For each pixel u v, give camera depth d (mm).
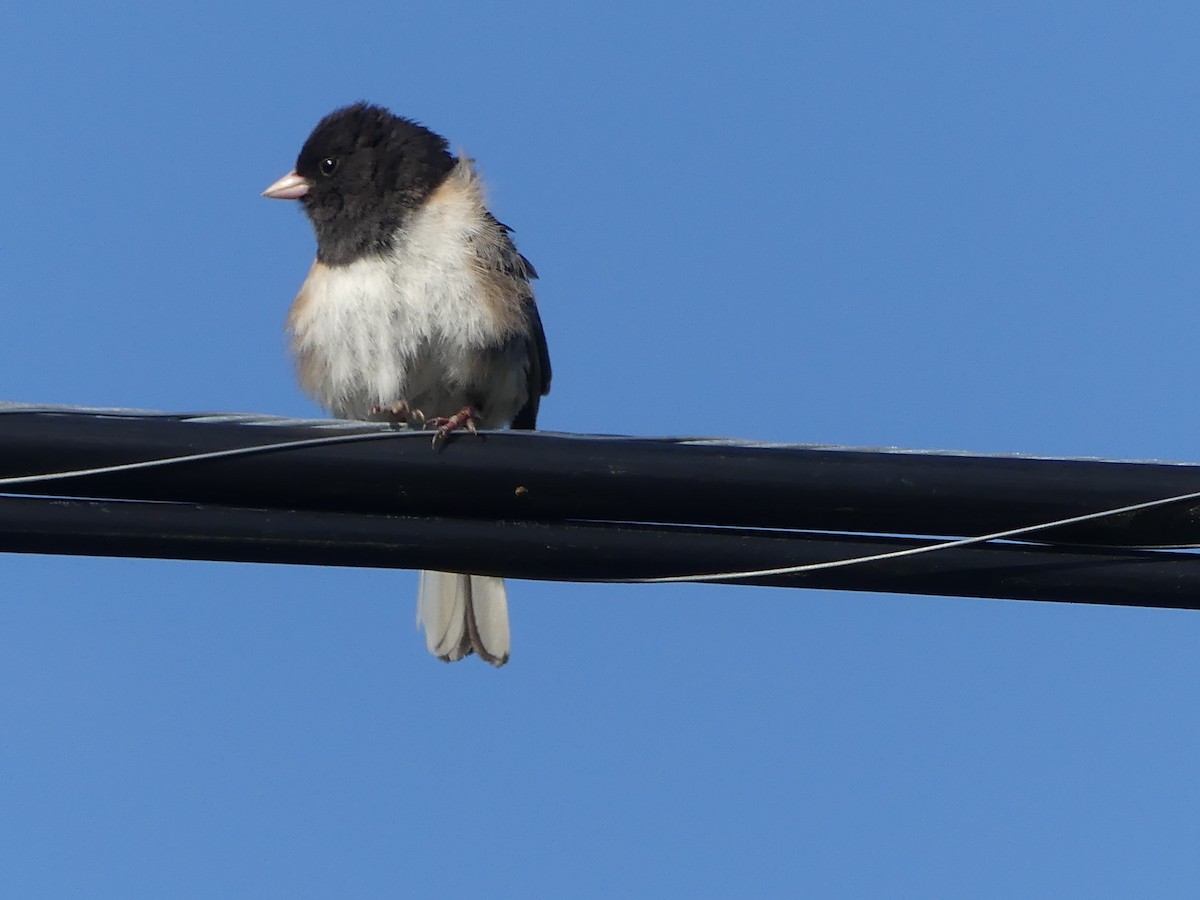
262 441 6270
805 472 6367
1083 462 6371
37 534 6219
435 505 6395
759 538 6461
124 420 6234
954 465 6371
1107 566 6441
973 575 6434
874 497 6352
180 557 6324
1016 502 6332
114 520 6258
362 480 6320
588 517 6441
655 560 6422
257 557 6355
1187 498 6285
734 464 6375
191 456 6211
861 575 6438
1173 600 6449
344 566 6430
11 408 6188
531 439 6383
